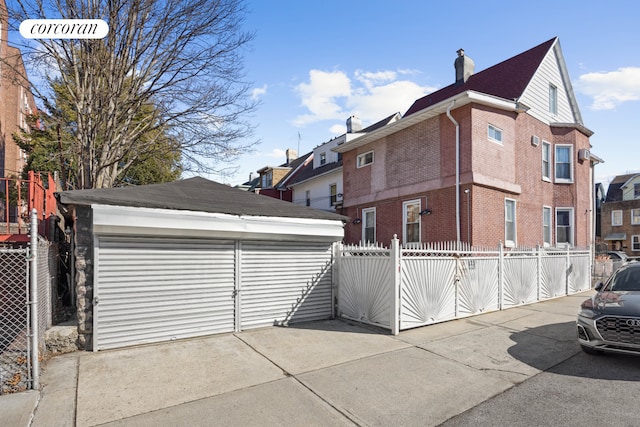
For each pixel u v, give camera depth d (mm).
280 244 7824
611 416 3914
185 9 10930
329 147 24344
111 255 6020
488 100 12062
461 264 8617
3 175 22766
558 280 12188
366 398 4352
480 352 6078
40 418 3752
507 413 4012
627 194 36844
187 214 6480
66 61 10969
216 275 6973
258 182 38625
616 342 5359
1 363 4992
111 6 10273
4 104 23625
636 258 24328
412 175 13789
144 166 19109
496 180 12430
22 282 6160
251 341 6523
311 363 5477
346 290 8391
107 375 4891
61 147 11750
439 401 4297
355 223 16688
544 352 6094
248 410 4008
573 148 15852
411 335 7051
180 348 6062
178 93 11805
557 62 16312
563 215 15797
